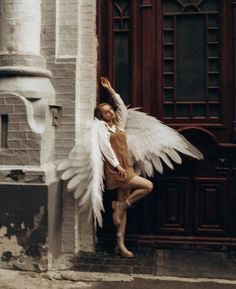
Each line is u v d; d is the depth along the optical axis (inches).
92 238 178.1
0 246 158.2
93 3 179.5
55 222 165.0
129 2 183.9
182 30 182.7
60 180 172.1
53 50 173.5
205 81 181.2
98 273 152.8
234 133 178.9
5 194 157.6
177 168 182.7
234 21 178.7
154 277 149.1
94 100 181.2
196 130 178.2
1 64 166.9
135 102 183.6
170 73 182.7
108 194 184.4
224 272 154.2
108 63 184.5
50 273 152.8
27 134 161.0
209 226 180.9
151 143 173.5
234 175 179.9
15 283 145.1
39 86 165.9
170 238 181.3
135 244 183.0
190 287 140.6
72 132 172.6
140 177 165.6
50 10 173.9
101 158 161.5
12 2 166.9
